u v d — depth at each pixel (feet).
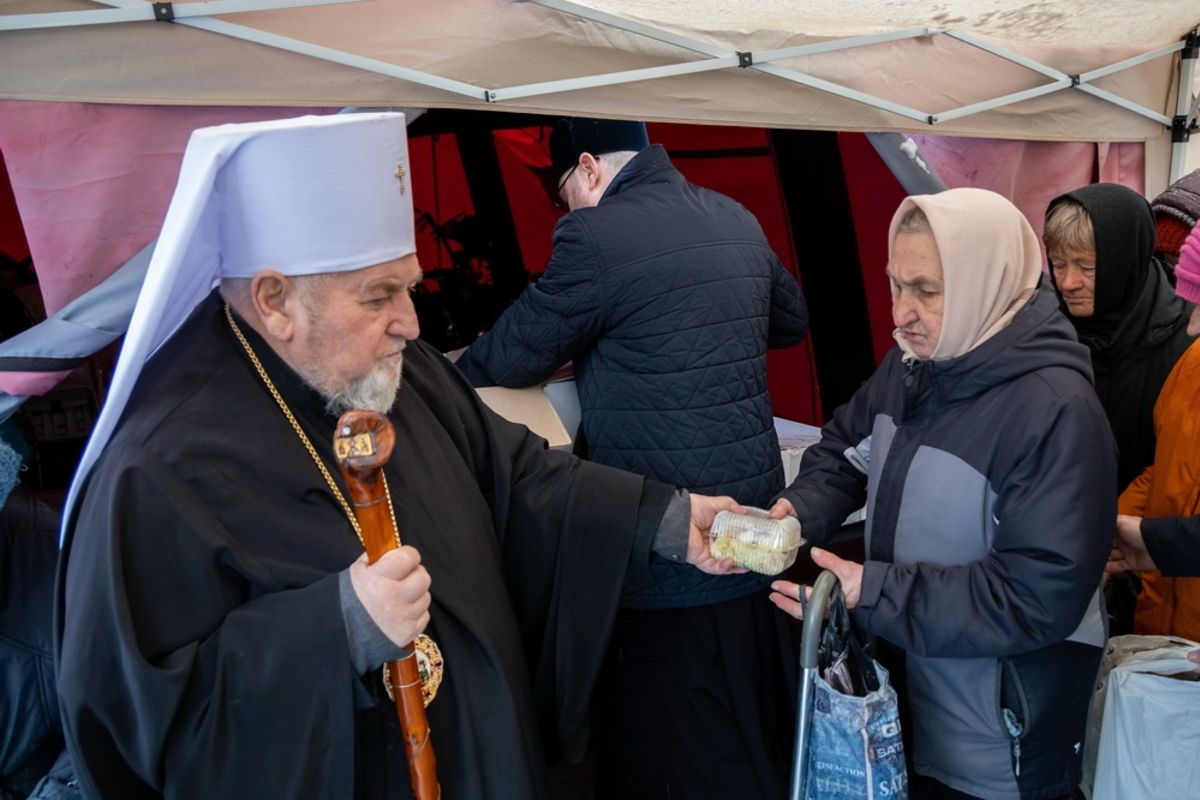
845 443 6.71
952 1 7.89
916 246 5.32
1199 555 5.93
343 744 4.18
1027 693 5.48
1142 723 5.58
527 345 7.00
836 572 5.50
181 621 4.17
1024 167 9.93
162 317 4.42
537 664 6.01
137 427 4.30
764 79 7.64
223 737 4.07
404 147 4.56
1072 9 8.59
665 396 6.92
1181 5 9.11
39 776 5.50
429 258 14.38
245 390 4.51
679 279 6.81
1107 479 5.21
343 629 4.07
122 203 5.74
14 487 5.33
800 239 12.33
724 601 7.11
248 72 5.71
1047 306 5.49
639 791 7.35
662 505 5.76
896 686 6.05
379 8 6.02
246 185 4.16
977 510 5.43
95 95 5.38
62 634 4.45
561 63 6.72
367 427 3.92
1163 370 7.57
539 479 5.85
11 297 7.55
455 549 4.94
